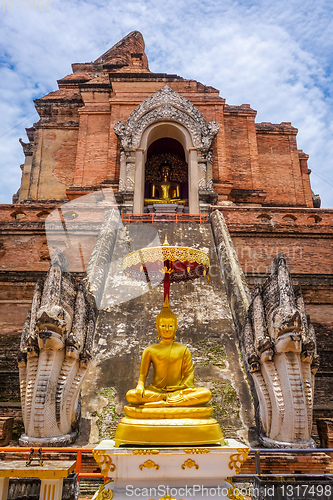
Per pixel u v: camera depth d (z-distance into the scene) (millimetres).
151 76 23766
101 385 8641
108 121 23828
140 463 4523
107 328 10258
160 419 4766
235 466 4551
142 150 21141
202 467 4543
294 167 25141
